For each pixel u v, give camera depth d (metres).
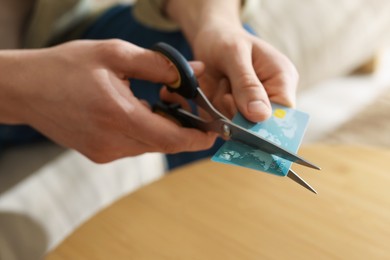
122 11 0.90
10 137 0.87
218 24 0.62
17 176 0.85
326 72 1.39
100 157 0.55
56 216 0.89
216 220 0.58
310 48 1.25
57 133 0.56
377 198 0.60
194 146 0.52
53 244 0.88
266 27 1.15
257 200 0.60
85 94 0.50
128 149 0.53
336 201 0.60
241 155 0.44
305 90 1.46
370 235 0.55
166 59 0.52
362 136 1.31
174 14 0.75
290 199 0.60
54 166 0.89
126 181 1.07
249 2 0.76
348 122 1.40
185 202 0.61
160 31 0.82
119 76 0.52
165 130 0.50
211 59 0.58
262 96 0.48
